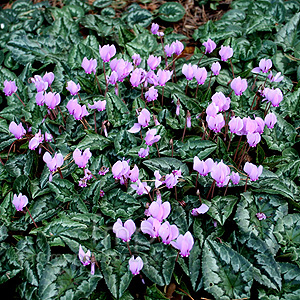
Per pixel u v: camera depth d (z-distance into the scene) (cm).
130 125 70
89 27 92
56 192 62
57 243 57
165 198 62
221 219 58
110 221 60
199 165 56
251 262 56
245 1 100
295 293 55
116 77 67
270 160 68
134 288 57
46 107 74
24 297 54
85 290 53
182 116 72
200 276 56
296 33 89
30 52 90
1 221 61
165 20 97
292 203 62
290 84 80
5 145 71
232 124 60
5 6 112
